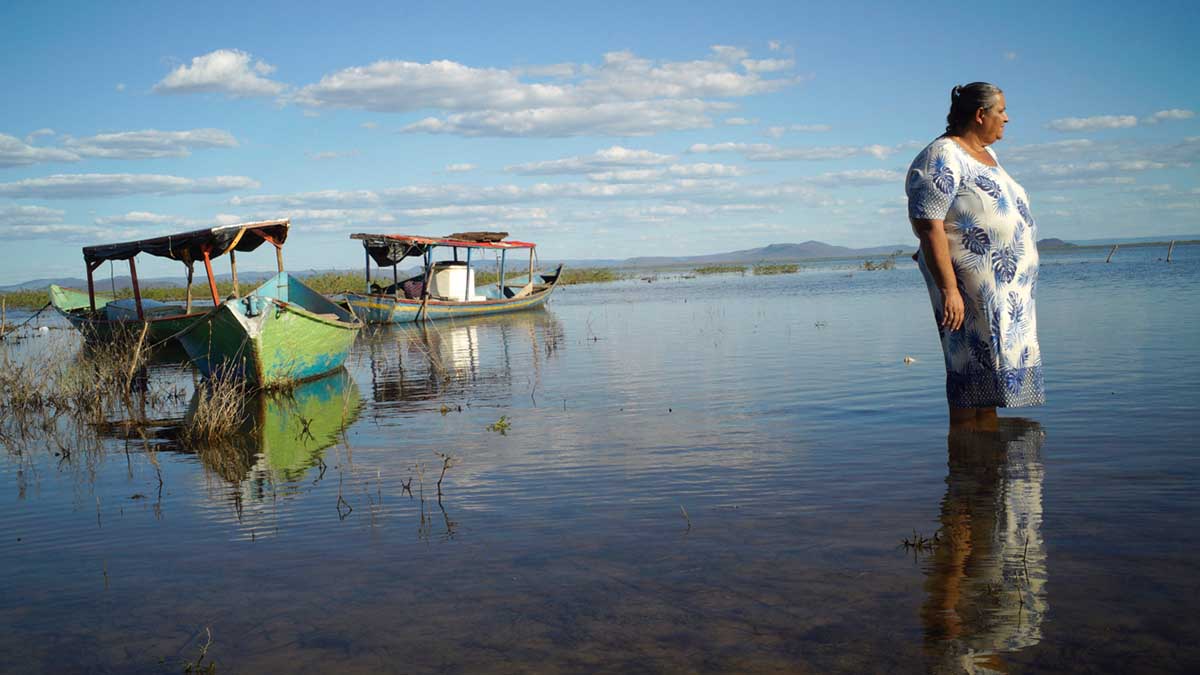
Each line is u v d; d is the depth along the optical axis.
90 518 5.83
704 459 6.40
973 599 3.47
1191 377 8.52
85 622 3.85
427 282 27.81
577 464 6.52
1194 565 3.68
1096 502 4.63
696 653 3.15
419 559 4.45
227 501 6.11
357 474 6.70
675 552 4.28
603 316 25.69
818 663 3.02
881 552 4.08
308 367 13.81
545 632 3.41
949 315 5.48
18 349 21.09
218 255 17.75
